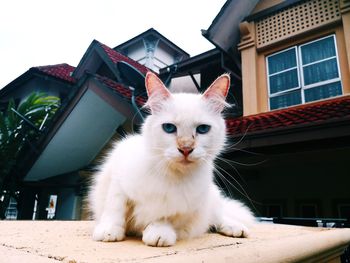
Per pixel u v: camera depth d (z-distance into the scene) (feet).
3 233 4.28
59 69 30.09
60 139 17.33
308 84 17.33
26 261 2.08
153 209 3.75
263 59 19.26
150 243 3.22
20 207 21.18
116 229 3.59
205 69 22.17
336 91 16.33
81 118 16.48
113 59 22.68
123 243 3.37
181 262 2.15
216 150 4.56
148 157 3.90
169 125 4.10
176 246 3.23
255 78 18.62
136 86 11.32
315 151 11.71
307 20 17.54
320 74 16.98
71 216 19.70
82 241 3.45
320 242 3.84
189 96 4.62
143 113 10.18
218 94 4.75
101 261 2.24
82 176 19.25
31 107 20.40
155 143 4.00
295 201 15.03
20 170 18.78
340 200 13.87
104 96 14.53
